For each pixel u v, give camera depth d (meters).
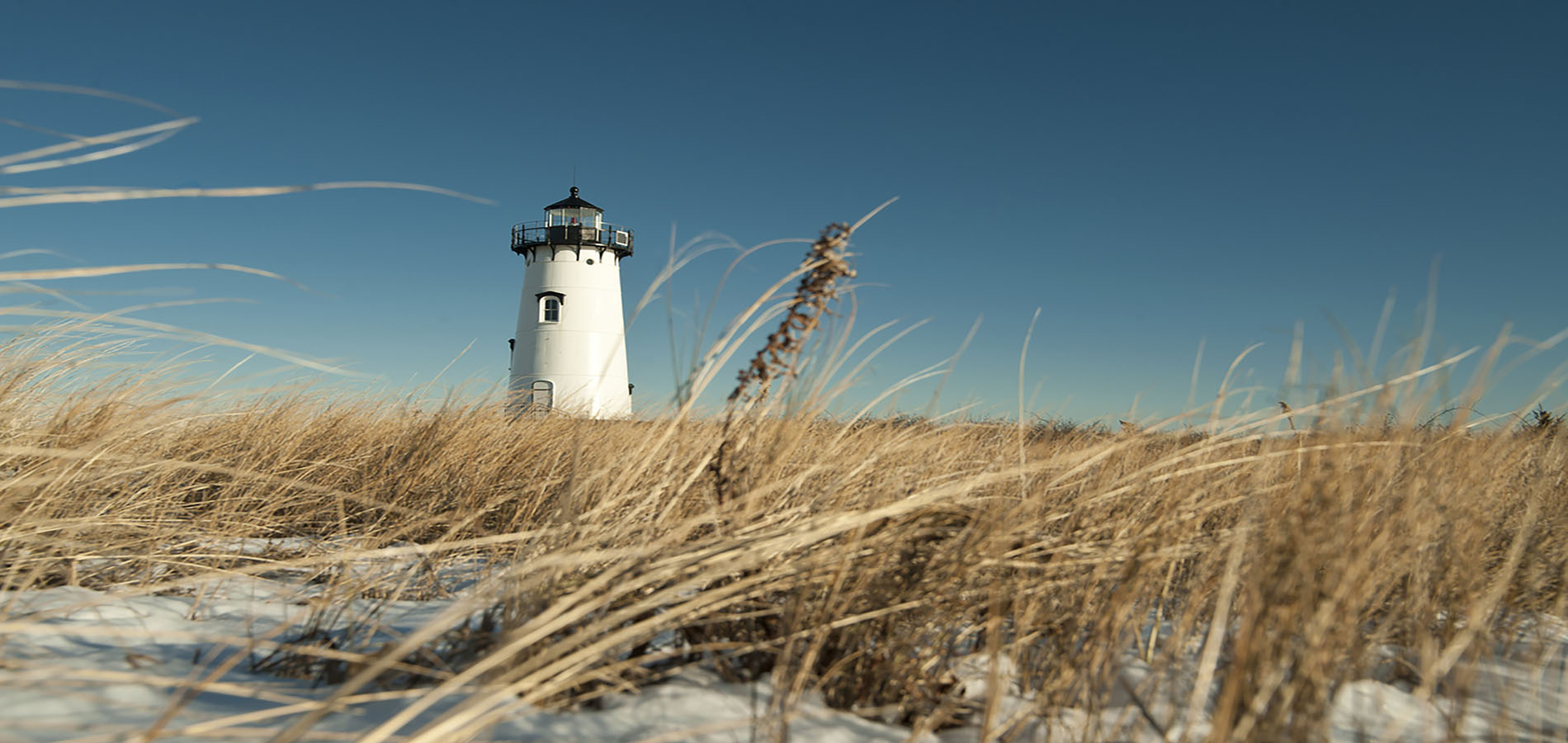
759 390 2.45
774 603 2.14
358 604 2.67
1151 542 2.19
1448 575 2.28
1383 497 2.09
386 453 4.62
